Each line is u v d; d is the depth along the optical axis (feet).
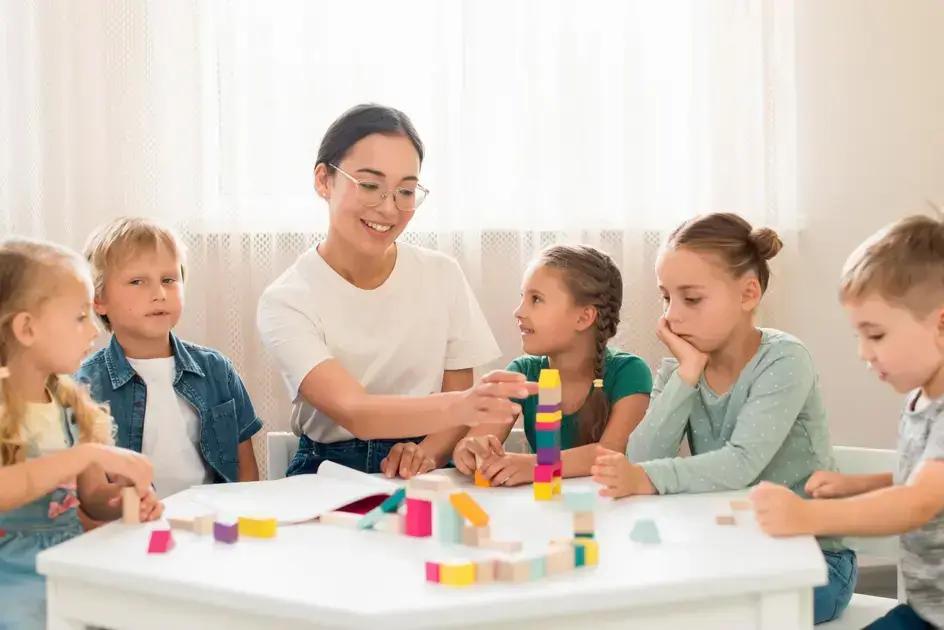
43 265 4.44
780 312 8.14
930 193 8.29
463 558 3.28
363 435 5.20
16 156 7.29
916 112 8.25
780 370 4.73
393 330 5.87
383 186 5.48
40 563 3.36
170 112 7.42
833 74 8.23
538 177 7.75
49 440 4.53
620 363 5.73
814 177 8.26
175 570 3.19
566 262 5.63
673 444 4.91
